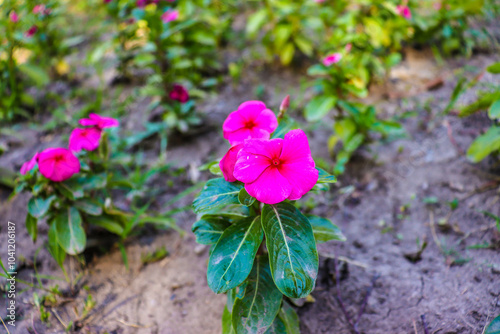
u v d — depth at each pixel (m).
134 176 0.51
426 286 0.38
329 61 0.51
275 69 0.71
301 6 0.68
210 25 0.75
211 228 0.33
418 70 0.67
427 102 0.58
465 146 0.50
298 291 0.28
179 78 0.63
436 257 0.40
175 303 0.40
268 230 0.29
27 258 0.44
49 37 0.78
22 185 0.38
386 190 0.48
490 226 0.41
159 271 0.42
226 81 0.69
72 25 0.94
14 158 0.56
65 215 0.40
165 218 0.46
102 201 0.45
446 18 0.69
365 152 0.52
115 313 0.39
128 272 0.42
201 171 0.52
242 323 0.30
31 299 0.40
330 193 0.48
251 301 0.31
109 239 0.45
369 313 0.37
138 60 0.61
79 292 0.41
